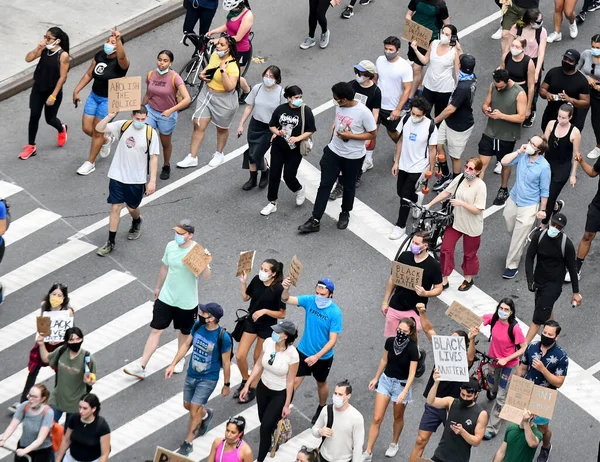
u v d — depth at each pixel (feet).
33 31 156.97
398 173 129.29
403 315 112.98
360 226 132.77
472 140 143.95
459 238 125.90
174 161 141.28
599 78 136.56
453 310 107.24
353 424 99.45
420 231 112.27
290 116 127.85
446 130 133.69
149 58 155.02
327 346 106.63
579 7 163.12
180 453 107.96
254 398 114.01
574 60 131.54
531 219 123.34
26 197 136.26
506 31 146.72
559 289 115.65
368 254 129.39
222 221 133.39
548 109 135.44
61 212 134.62
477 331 106.32
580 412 112.88
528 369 107.04
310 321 107.86
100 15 160.04
